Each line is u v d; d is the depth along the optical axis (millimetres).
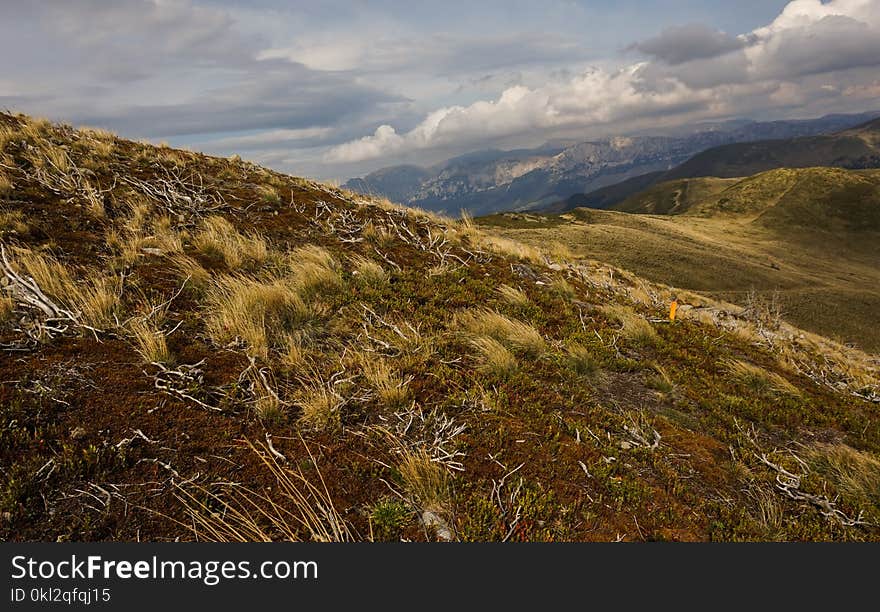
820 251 141250
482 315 7645
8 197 7375
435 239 11453
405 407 4945
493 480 4180
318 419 4430
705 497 4648
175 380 4543
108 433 3764
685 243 103562
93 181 9156
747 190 193500
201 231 8445
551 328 8320
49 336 4652
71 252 6492
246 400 4555
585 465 4621
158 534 3137
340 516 3547
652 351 8555
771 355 10438
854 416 7645
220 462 3783
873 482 5441
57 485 3270
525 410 5402
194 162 12820
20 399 3805
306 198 12211
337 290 7516
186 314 5805
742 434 6129
